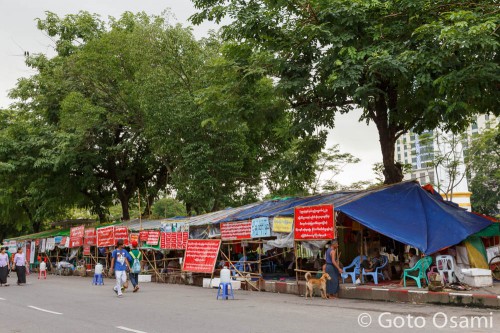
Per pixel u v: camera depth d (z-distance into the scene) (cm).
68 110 2889
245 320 938
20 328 900
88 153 3175
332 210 1390
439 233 1363
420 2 1389
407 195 1518
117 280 1509
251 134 2791
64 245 3053
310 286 1334
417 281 1259
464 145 4053
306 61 1595
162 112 2492
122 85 2941
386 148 1769
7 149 3142
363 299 1274
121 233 2505
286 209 1638
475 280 1238
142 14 2777
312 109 1705
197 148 2528
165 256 2323
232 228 1805
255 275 1769
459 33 1171
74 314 1083
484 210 4916
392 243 1752
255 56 1599
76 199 3597
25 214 4447
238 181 2941
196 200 2577
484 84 1322
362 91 1353
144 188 3716
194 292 1631
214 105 1738
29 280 2516
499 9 1265
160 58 2608
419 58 1305
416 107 1677
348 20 1423
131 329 854
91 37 3406
